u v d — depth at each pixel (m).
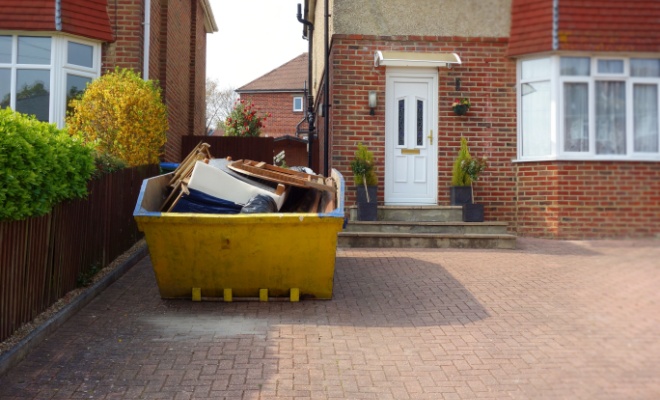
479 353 5.34
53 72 11.09
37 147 5.72
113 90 9.80
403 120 11.91
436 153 11.88
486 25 11.88
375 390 4.61
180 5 14.91
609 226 7.08
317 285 6.99
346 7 11.80
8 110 5.49
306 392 4.57
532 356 5.19
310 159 16.95
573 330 5.60
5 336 5.32
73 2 11.18
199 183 7.27
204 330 6.01
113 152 9.68
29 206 5.61
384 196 11.77
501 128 11.88
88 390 4.60
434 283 7.81
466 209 10.91
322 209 7.98
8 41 11.12
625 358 4.70
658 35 10.43
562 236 11.12
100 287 7.36
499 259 9.24
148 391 4.59
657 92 10.76
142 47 11.84
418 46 11.86
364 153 11.16
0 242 5.17
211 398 4.47
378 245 10.30
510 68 11.90
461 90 11.88
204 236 6.67
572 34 11.01
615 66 10.89
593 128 10.95
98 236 8.00
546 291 7.24
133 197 9.80
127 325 6.14
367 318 6.41
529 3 11.58
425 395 4.51
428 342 5.66
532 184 11.55
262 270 6.87
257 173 7.65
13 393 4.52
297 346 5.56
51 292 6.42
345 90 11.77
